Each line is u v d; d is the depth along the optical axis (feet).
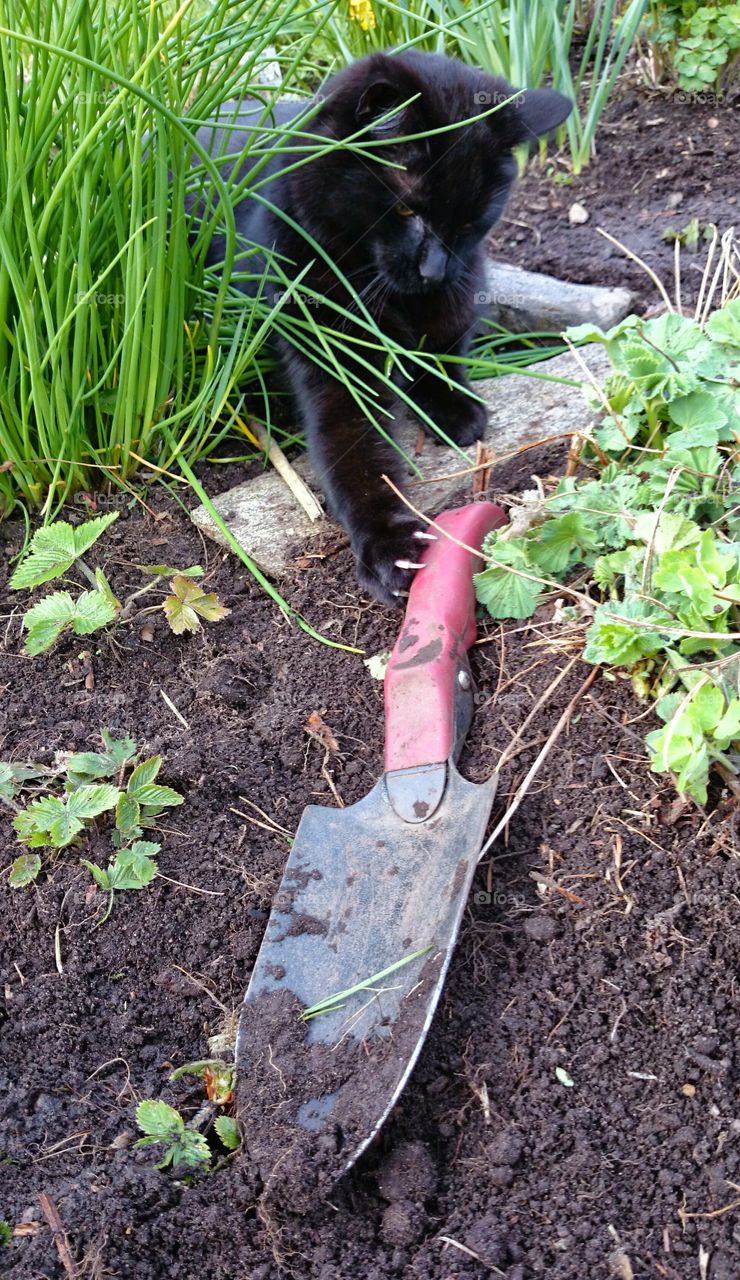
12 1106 1.58
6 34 1.64
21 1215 1.47
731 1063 1.52
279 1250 1.45
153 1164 1.52
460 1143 1.53
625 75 3.36
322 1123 1.49
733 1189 1.44
